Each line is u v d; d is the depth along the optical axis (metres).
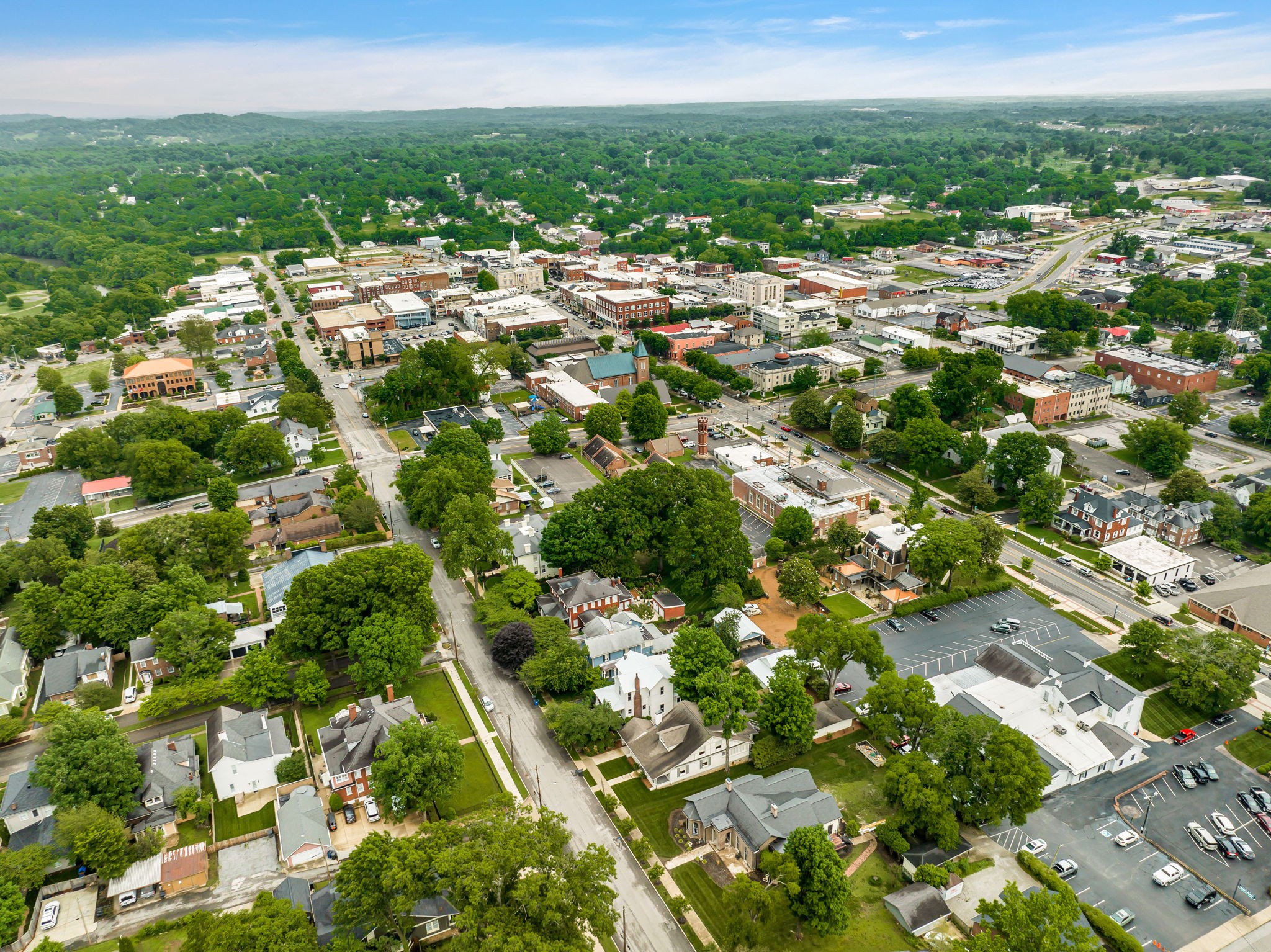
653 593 178.62
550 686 148.00
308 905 104.12
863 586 188.25
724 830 117.69
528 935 89.00
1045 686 141.38
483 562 189.25
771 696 134.25
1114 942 102.31
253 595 185.12
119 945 102.81
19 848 115.44
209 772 131.12
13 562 180.25
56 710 141.00
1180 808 125.38
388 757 119.25
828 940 104.75
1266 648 160.75
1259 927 105.88
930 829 115.44
